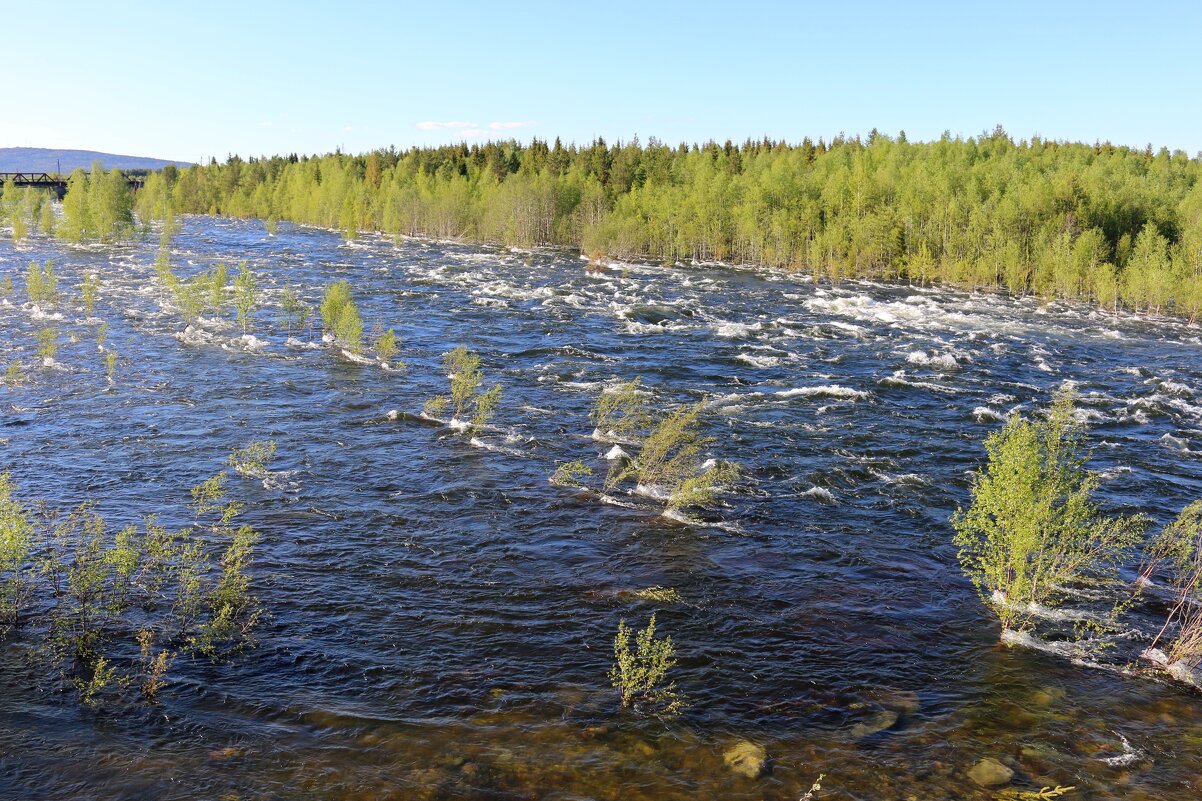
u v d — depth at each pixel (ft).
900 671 46.55
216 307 151.33
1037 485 51.39
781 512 70.28
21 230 250.98
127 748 36.83
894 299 228.22
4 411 87.76
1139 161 452.35
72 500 65.16
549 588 54.75
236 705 40.57
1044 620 53.01
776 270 297.94
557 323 160.56
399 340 136.46
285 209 486.79
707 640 49.08
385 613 50.57
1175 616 54.44
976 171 360.69
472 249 328.49
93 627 46.78
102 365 109.09
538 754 37.78
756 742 39.42
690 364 130.41
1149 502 77.20
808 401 109.70
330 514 65.21
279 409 93.71
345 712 40.45
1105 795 36.32
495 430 89.30
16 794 33.40
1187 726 42.11
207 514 63.87
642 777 36.45
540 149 547.90
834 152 460.55
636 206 379.96
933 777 37.24
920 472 82.07
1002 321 193.06
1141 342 172.24
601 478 75.97
